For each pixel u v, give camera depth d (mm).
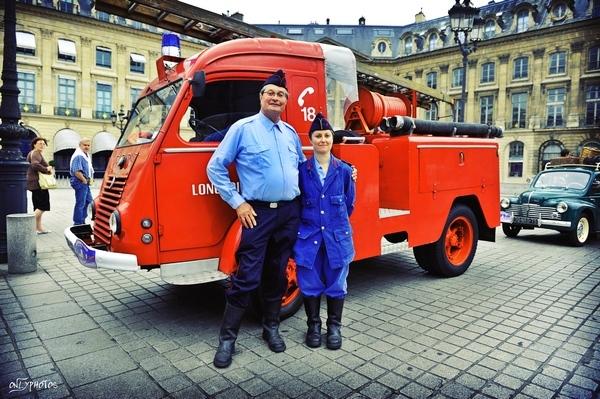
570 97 38844
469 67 43938
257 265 3256
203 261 3682
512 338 3730
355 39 50875
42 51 35719
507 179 42812
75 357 3346
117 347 3527
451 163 5566
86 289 5109
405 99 7242
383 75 6160
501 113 42531
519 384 2945
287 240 3402
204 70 3715
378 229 4664
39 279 5504
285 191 3256
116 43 38875
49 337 3725
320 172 3496
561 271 6137
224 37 4992
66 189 24062
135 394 2814
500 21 42562
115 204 3721
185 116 3633
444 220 5484
